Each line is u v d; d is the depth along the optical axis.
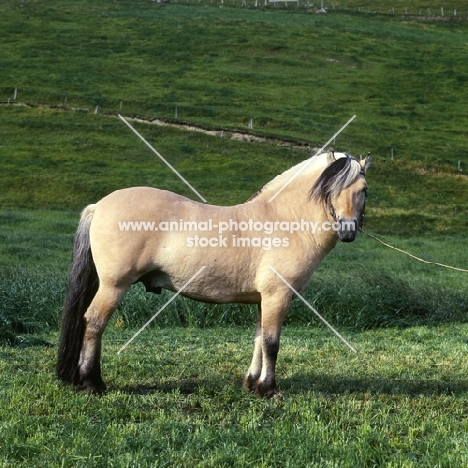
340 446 5.78
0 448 5.62
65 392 6.92
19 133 43.50
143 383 7.66
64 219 30.45
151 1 79.06
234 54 59.97
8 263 18.84
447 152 41.56
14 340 9.85
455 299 13.94
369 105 49.94
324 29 67.69
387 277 14.20
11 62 56.06
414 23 72.44
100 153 40.59
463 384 7.93
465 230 30.00
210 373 8.20
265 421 6.46
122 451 5.62
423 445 5.91
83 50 60.06
